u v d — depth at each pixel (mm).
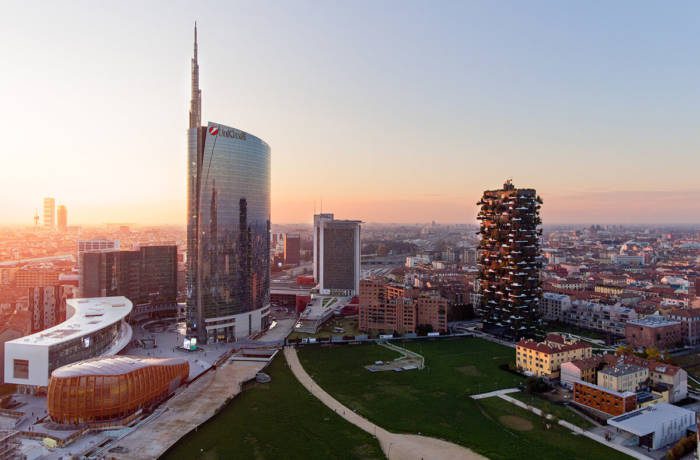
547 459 170875
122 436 191000
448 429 195750
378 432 193875
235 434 193000
